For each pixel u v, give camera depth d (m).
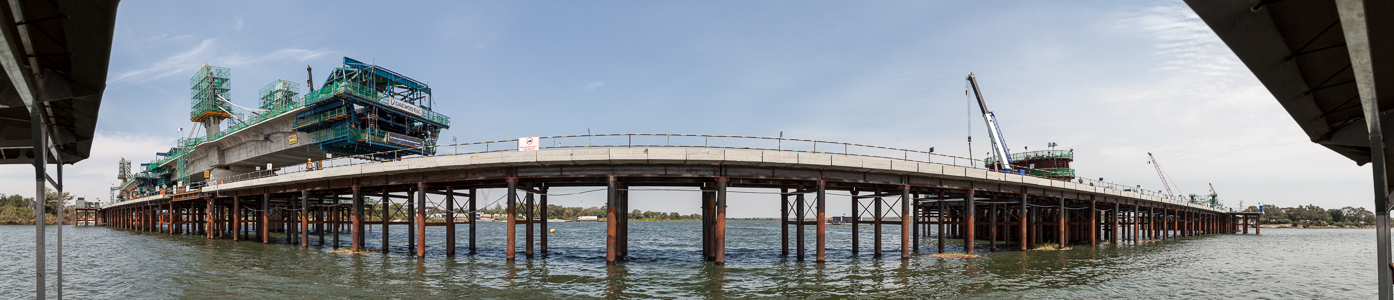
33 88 9.67
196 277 28.08
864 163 34.03
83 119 12.62
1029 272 31.34
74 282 26.78
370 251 41.97
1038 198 53.81
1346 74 9.73
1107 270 32.91
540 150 31.58
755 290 25.30
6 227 117.00
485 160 32.47
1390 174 11.53
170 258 36.88
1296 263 39.00
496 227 121.31
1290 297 25.08
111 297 23.25
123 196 123.69
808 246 53.19
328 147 60.88
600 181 35.91
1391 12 7.11
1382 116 10.96
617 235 36.81
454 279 27.53
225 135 71.56
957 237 72.50
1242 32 8.80
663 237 75.94
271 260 35.50
